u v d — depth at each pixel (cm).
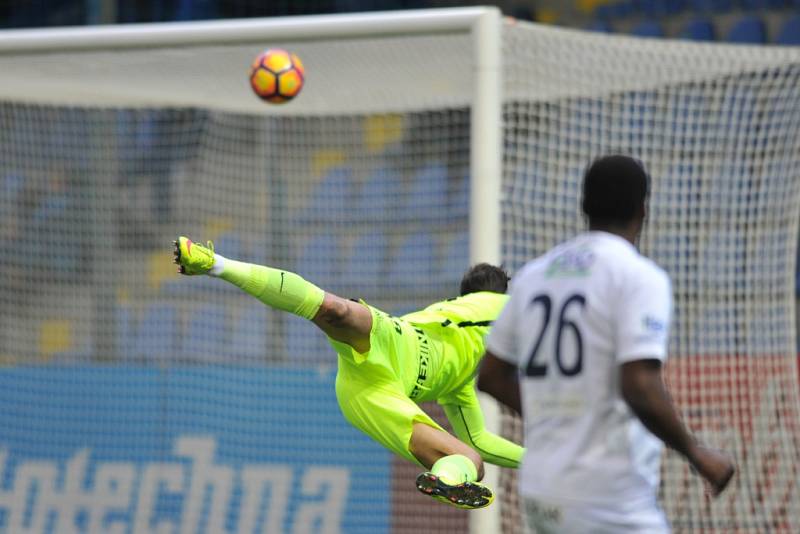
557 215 2453
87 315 3559
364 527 2872
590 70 2402
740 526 2400
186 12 4594
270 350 3347
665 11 4419
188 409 3105
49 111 3497
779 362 2500
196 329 3462
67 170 3531
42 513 3136
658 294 1038
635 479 1033
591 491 1030
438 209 3238
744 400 2483
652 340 1016
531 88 2450
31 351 3550
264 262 3319
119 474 3112
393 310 3234
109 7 4541
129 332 3528
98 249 3562
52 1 4903
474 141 2158
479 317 1761
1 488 3177
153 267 3531
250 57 2441
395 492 2861
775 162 2552
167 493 3056
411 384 1691
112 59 2497
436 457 1597
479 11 2180
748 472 2439
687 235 2527
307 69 2497
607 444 1034
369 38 2241
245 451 3027
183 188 3509
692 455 1027
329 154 3312
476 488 1467
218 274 1555
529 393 1098
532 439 1088
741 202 2534
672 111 2538
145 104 2959
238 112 3039
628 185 1099
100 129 3538
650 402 1005
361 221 3284
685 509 2386
